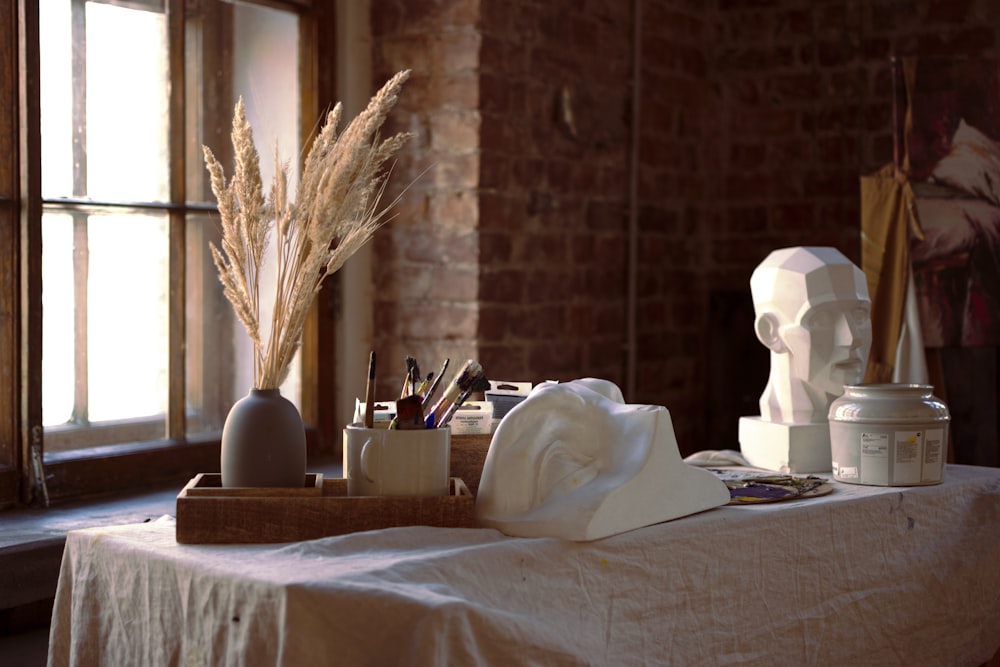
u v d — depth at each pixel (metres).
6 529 2.30
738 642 1.67
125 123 2.75
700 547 1.61
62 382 2.63
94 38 2.67
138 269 2.79
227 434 1.62
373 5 3.39
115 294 2.74
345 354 3.36
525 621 1.34
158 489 2.77
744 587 1.68
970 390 3.56
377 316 3.41
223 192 1.63
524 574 1.43
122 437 2.77
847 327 2.16
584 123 3.62
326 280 3.30
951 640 2.06
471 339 3.23
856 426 2.01
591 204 3.70
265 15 3.12
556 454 1.59
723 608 1.65
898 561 1.94
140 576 1.48
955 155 3.30
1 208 2.50
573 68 3.60
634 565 1.53
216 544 1.51
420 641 1.23
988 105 3.28
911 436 1.99
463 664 1.26
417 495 1.56
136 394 2.80
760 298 2.23
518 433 1.60
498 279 3.29
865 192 3.34
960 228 3.30
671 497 1.62
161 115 2.84
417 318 3.33
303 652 1.27
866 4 4.07
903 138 3.33
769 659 1.71
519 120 3.36
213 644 1.37
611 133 3.79
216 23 2.98
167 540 1.54
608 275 3.80
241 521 1.52
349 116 3.35
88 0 2.65
